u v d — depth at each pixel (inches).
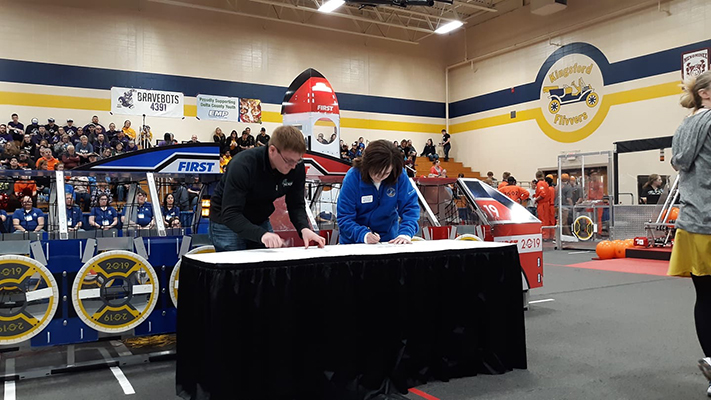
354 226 126.5
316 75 327.6
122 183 184.2
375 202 130.7
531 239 197.0
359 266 102.8
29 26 521.7
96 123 526.6
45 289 122.3
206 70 609.9
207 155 164.4
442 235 181.8
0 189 194.9
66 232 139.2
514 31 687.7
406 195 133.3
